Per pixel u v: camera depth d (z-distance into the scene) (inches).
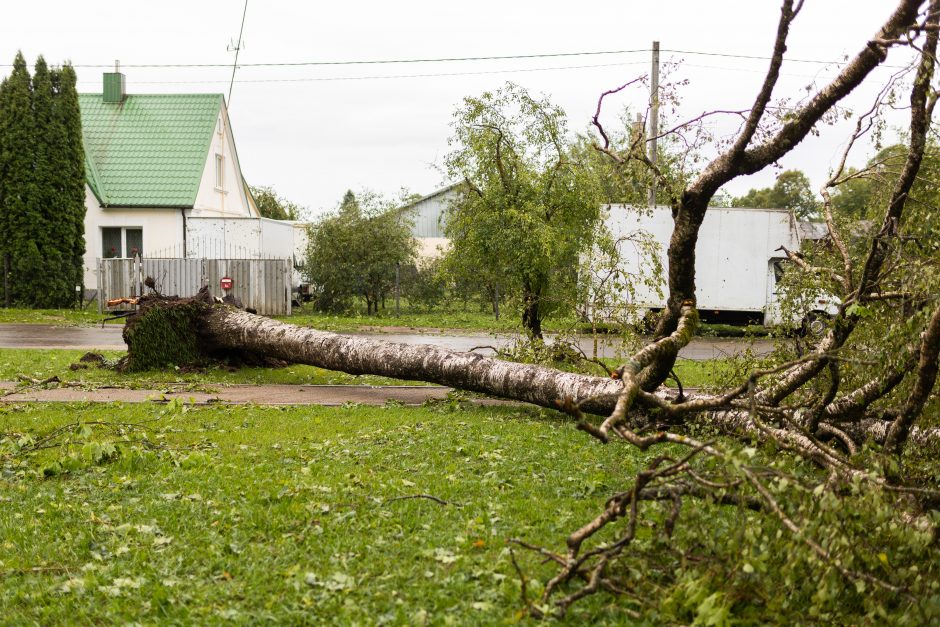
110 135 1407.5
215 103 1457.9
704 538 181.0
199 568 203.5
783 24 291.9
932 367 232.2
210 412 426.3
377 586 189.8
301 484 273.4
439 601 179.8
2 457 317.7
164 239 1289.4
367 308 1257.4
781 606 166.7
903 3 281.9
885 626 165.5
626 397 191.8
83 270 1170.6
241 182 1627.7
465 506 252.8
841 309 276.4
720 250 1042.1
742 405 224.5
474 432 374.6
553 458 323.9
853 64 301.1
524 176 620.1
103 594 189.2
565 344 496.4
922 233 273.0
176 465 308.5
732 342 924.0
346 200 1337.4
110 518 243.6
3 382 528.1
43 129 1108.5
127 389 512.1
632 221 987.9
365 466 305.4
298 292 1341.0
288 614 175.8
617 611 174.9
